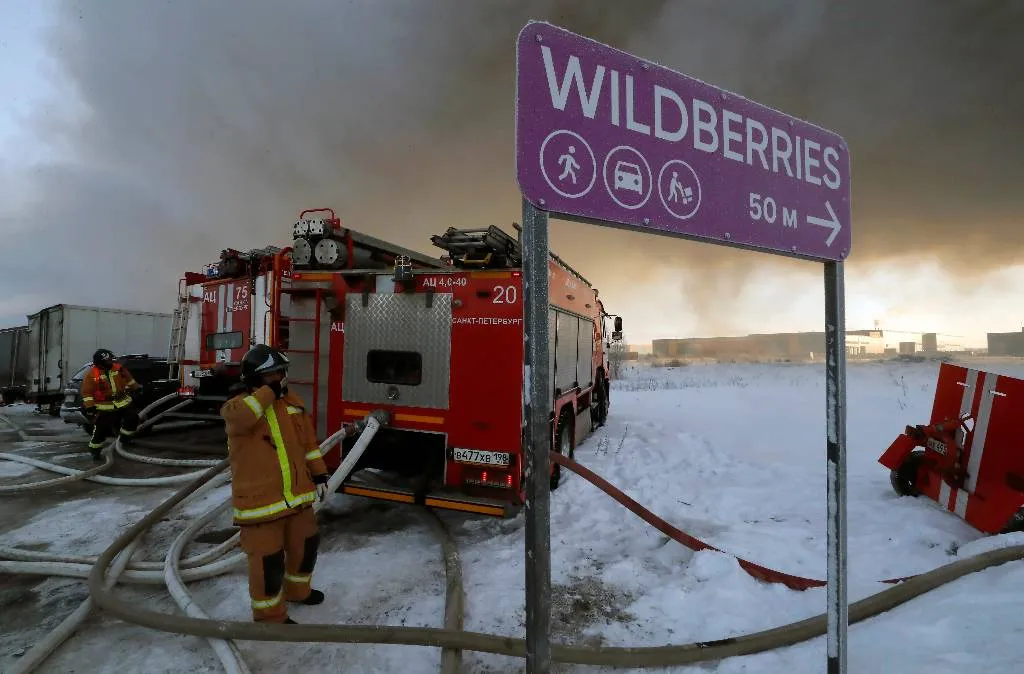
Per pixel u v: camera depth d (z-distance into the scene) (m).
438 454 4.91
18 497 5.86
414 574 3.79
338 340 5.08
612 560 4.03
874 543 4.12
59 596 3.49
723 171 1.65
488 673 2.61
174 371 9.45
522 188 1.26
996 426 4.33
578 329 7.54
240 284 7.91
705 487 6.01
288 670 2.65
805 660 2.52
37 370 15.47
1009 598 2.89
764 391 17.84
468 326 4.68
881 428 9.18
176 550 3.77
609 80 1.42
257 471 2.94
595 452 7.72
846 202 1.99
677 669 2.55
